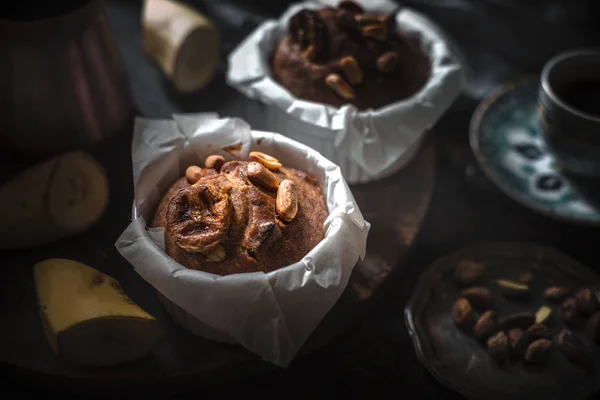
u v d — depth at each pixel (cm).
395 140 36
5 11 39
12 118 39
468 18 51
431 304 35
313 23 38
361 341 35
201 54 45
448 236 40
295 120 37
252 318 29
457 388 32
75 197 36
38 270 33
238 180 31
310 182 33
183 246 29
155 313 34
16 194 35
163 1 44
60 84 38
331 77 37
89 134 41
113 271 35
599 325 33
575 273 36
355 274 35
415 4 52
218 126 34
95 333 30
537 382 32
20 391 33
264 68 38
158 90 46
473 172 43
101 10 39
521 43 50
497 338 33
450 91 38
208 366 32
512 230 40
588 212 38
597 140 37
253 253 30
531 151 41
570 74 40
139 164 32
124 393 32
